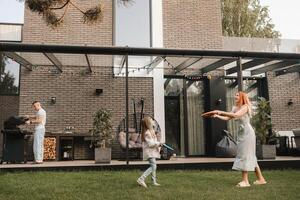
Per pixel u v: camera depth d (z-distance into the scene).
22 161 8.73
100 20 5.43
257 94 12.26
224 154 10.55
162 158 9.45
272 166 8.57
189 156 11.53
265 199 4.68
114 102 11.06
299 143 10.74
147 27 11.75
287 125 11.96
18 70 11.25
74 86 10.95
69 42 11.12
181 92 11.77
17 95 11.13
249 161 5.79
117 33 11.54
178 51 8.66
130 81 11.23
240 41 12.05
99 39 11.32
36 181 6.26
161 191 5.25
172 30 11.75
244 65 10.87
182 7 11.95
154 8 11.74
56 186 5.73
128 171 7.73
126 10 11.67
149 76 11.34
